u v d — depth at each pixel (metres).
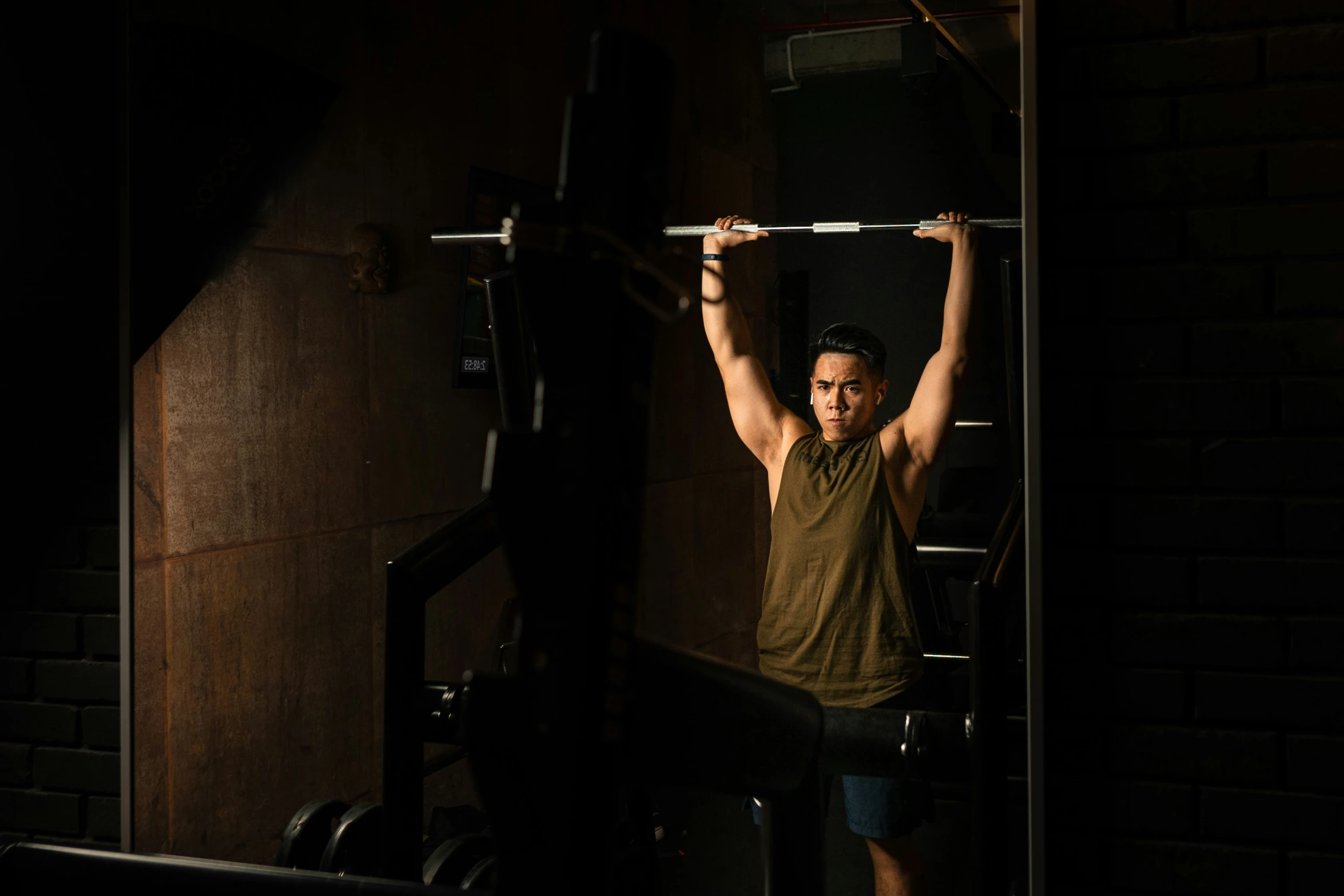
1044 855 1.70
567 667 0.89
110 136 2.21
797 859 1.33
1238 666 1.63
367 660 3.32
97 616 2.22
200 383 2.73
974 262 2.34
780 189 5.17
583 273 0.90
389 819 1.95
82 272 2.22
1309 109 1.61
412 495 3.46
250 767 2.91
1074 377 1.70
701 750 1.13
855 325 2.41
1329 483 1.60
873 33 4.88
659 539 4.50
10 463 2.26
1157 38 1.67
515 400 2.04
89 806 2.22
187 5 2.54
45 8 2.22
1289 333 1.62
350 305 3.19
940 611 3.01
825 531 2.29
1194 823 1.65
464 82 3.56
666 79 0.94
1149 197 1.67
